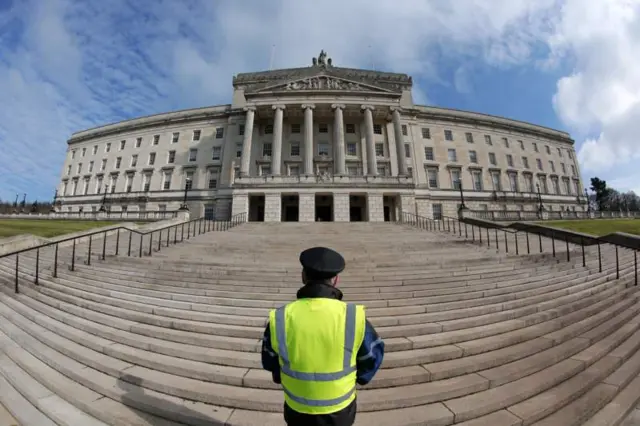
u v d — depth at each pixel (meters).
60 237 14.43
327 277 2.31
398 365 4.49
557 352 4.98
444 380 4.20
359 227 21.95
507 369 4.45
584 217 44.25
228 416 3.59
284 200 38.62
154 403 3.82
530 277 8.75
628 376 4.71
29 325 6.52
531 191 51.94
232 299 6.62
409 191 34.06
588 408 3.85
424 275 8.48
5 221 30.78
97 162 54.66
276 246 13.85
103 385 4.24
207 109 49.72
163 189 47.28
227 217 42.44
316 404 1.97
